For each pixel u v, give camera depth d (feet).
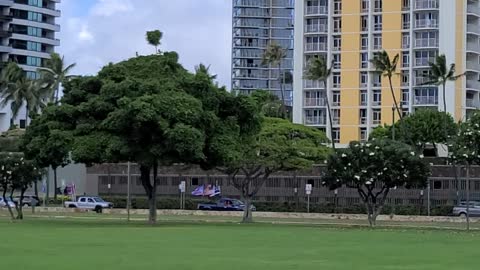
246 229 134.10
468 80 367.25
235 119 151.43
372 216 164.96
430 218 213.66
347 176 161.27
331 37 387.75
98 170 288.71
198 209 251.60
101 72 149.59
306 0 391.24
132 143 139.85
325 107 388.37
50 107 148.25
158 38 157.28
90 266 61.62
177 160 141.08
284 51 388.78
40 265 62.39
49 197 303.68
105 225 142.61
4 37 472.44
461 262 69.41
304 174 254.06
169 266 62.28
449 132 316.40
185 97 139.13
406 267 63.82
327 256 75.25
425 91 370.53
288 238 107.45
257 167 189.67
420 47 370.53
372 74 364.17
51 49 504.84
